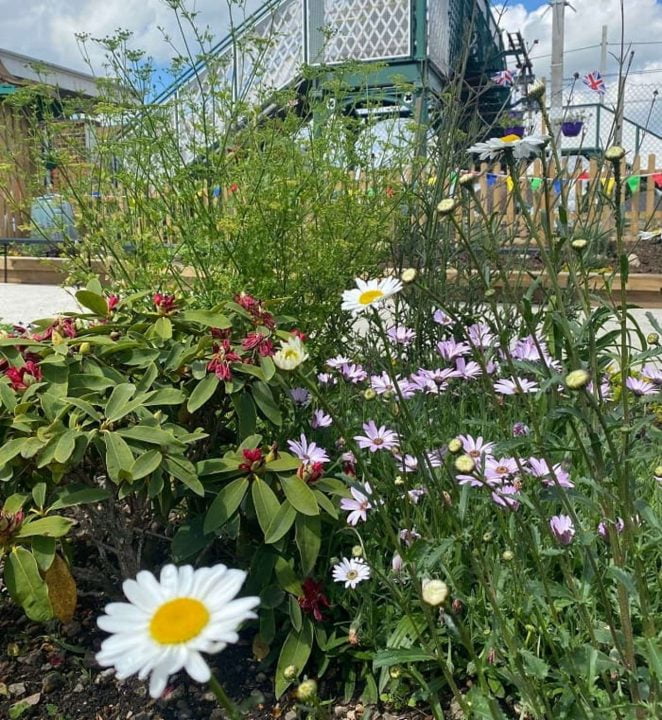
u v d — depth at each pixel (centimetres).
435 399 294
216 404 252
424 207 386
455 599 189
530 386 235
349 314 369
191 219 338
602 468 145
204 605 95
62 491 210
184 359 237
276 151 351
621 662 162
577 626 192
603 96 519
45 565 187
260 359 237
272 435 281
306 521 205
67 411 217
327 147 365
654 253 801
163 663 90
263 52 345
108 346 232
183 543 213
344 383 293
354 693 207
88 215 355
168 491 221
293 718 198
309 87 466
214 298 318
